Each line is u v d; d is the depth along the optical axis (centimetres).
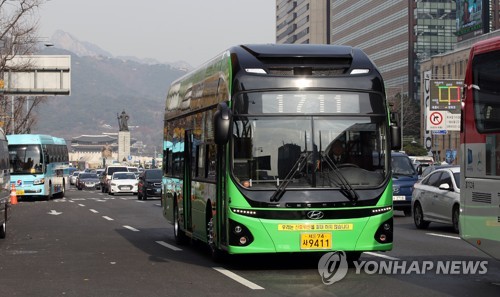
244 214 1229
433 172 2236
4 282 1208
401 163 2922
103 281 1210
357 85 1278
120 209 3503
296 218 1227
